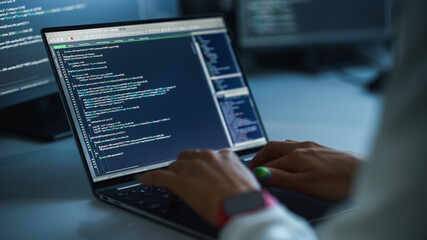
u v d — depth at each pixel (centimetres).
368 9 174
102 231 62
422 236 37
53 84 104
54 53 79
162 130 83
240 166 59
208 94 91
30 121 111
